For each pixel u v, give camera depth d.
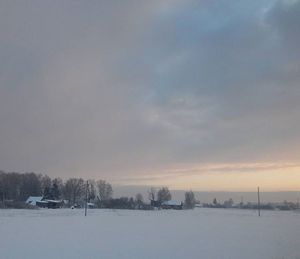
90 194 169.50
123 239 34.41
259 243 32.06
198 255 25.11
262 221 72.25
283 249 27.95
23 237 34.78
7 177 167.50
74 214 91.12
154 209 160.75
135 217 82.00
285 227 54.22
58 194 159.12
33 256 23.67
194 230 47.09
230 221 70.88
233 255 25.03
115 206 159.50
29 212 95.44
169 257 24.16
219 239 35.56
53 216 78.12
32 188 172.12
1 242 30.67
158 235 39.16
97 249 27.27
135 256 24.41
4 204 122.69
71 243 30.66
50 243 30.41
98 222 60.31
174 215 99.25
